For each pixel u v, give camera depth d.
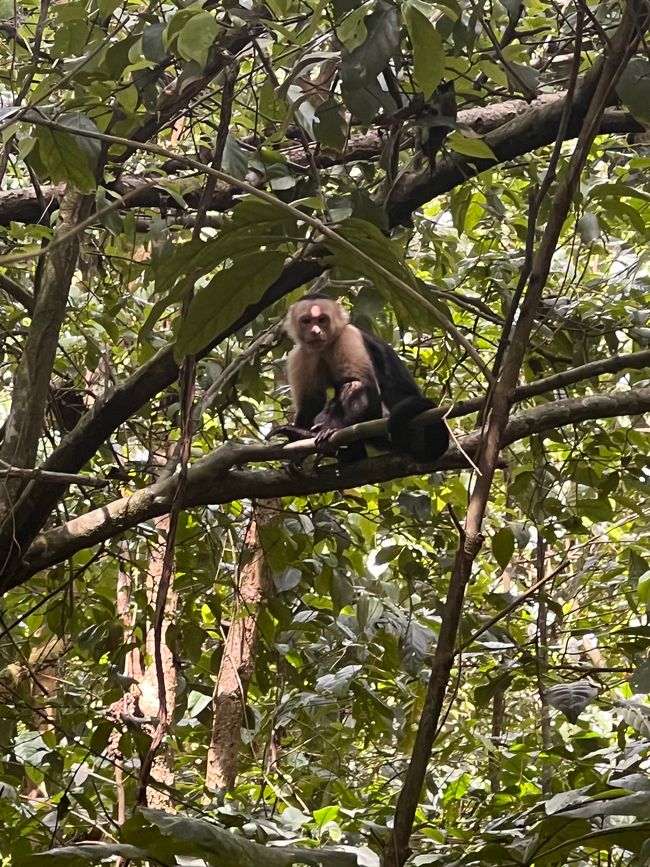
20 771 4.51
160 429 5.86
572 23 5.00
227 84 3.36
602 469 5.27
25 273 5.48
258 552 5.45
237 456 3.83
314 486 3.94
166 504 3.79
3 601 5.31
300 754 5.95
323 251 3.76
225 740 5.31
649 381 5.14
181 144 5.23
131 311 5.65
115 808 4.04
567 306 5.12
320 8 2.96
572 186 2.29
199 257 2.48
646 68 3.06
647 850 2.17
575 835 2.46
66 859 2.26
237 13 3.30
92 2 3.82
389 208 4.21
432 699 2.16
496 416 2.25
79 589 5.47
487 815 3.65
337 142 3.63
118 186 4.35
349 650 5.30
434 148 3.78
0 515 3.66
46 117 3.44
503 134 4.18
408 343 6.88
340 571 5.15
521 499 5.01
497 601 4.82
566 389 4.99
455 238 6.02
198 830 2.13
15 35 3.88
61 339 5.32
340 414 5.39
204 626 6.14
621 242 6.50
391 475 3.95
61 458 3.89
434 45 2.85
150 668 5.41
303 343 5.48
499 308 5.89
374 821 3.62
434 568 5.71
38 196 4.31
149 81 3.65
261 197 2.27
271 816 3.79
